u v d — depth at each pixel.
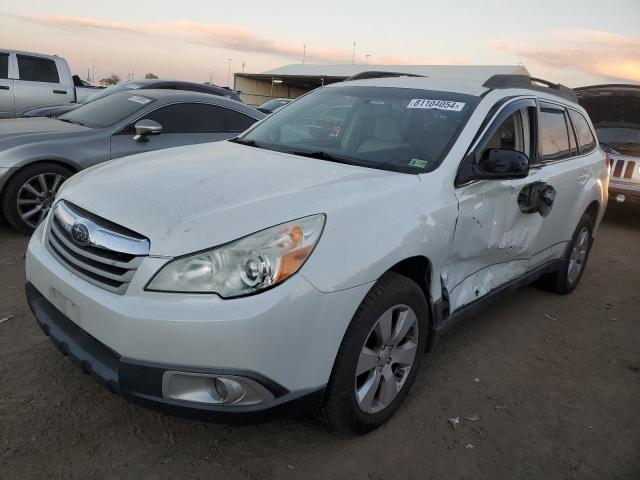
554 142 4.24
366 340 2.49
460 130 3.23
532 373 3.59
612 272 6.16
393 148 3.25
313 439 2.70
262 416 2.21
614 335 4.34
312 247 2.26
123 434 2.62
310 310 2.21
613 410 3.24
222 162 3.04
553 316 4.61
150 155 3.38
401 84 3.88
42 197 5.50
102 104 6.59
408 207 2.71
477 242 3.21
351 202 2.51
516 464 2.67
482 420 3.00
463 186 3.06
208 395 2.17
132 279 2.20
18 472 2.32
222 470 2.44
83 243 2.41
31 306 2.73
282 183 2.64
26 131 5.70
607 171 5.27
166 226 2.22
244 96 50.31
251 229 2.19
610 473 2.67
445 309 3.05
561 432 2.96
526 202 3.64
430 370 3.49
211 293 2.12
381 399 2.74
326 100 3.97
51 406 2.77
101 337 2.24
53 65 11.26
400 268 2.82
